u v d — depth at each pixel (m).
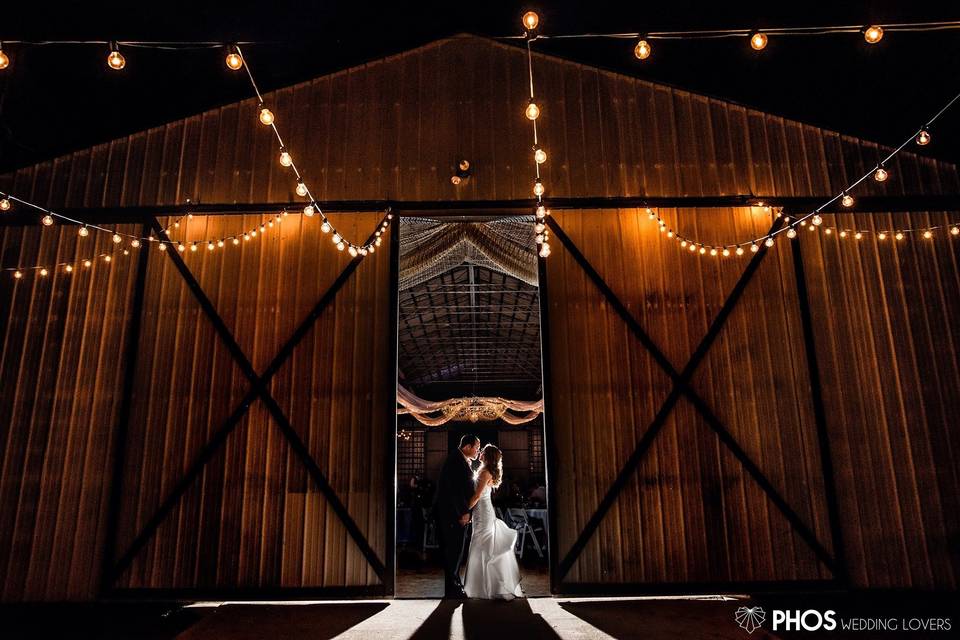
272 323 4.83
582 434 4.67
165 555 4.40
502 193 5.09
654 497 4.56
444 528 4.40
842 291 4.93
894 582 4.40
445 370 16.34
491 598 4.23
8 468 4.51
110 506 4.45
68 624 3.88
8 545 4.39
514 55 5.43
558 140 5.22
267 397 4.67
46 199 5.03
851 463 4.61
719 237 5.04
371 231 5.01
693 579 4.42
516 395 17.94
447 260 7.11
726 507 4.54
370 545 4.43
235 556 4.41
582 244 5.02
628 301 4.91
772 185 5.14
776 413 4.70
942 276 4.96
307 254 4.97
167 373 4.71
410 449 17.77
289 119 5.25
